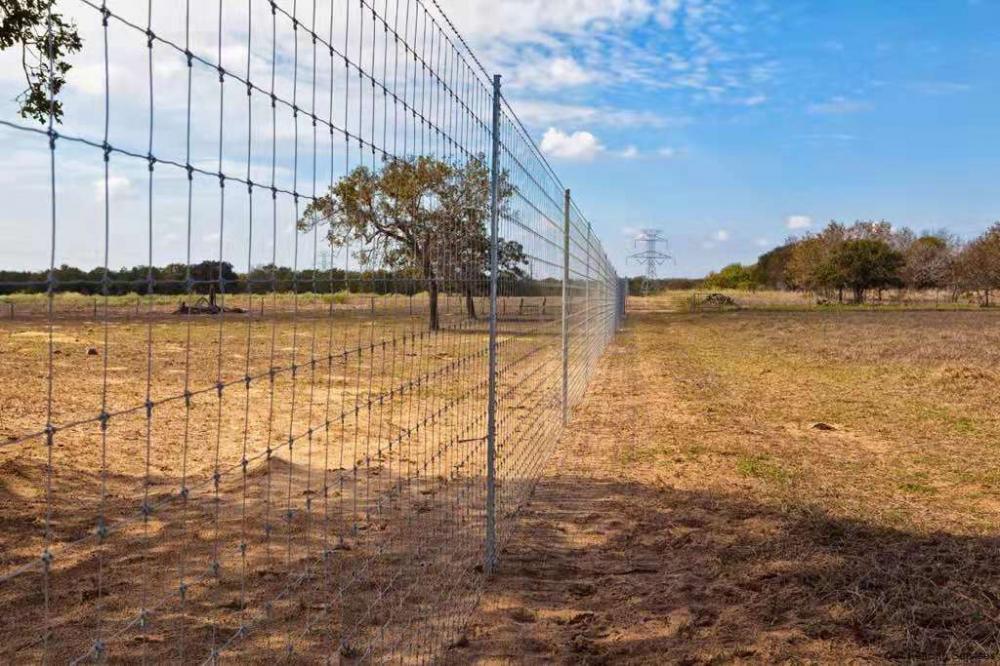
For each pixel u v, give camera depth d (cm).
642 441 1074
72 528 618
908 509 759
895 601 533
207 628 452
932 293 8956
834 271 7250
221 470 830
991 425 1195
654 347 2633
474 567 583
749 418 1261
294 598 496
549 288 904
